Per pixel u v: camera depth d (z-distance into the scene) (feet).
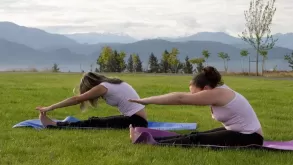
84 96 27.55
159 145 22.30
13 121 31.12
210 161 19.11
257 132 21.79
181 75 130.52
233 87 73.97
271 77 119.44
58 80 90.22
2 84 71.97
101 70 203.21
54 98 50.16
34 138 23.93
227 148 21.36
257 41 141.49
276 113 39.27
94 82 28.12
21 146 21.77
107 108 40.96
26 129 27.07
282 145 23.34
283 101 49.78
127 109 27.94
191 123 31.58
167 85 75.56
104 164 18.38
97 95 27.68
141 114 28.07
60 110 38.75
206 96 21.53
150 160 19.44
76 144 22.27
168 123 31.35
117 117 28.07
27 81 84.53
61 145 22.08
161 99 22.02
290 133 28.40
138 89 65.21
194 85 22.35
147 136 22.66
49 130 26.66
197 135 22.30
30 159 19.20
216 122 33.09
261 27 141.49
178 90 64.44
